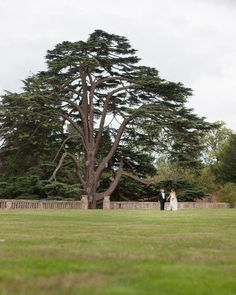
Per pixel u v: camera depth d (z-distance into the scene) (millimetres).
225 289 7035
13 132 53531
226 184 80125
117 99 57688
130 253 10688
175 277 7785
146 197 64250
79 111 57031
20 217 26641
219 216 29734
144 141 54312
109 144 61188
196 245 12609
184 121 50781
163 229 18578
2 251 10719
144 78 52438
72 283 7121
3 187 55312
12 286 6844
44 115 50750
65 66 50750
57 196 53719
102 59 52500
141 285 7086
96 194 57500
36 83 51688
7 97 50094
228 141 96500
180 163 53000
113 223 22391
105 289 6723
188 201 60406
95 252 10727
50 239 13734
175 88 52688
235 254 10844
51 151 58625
